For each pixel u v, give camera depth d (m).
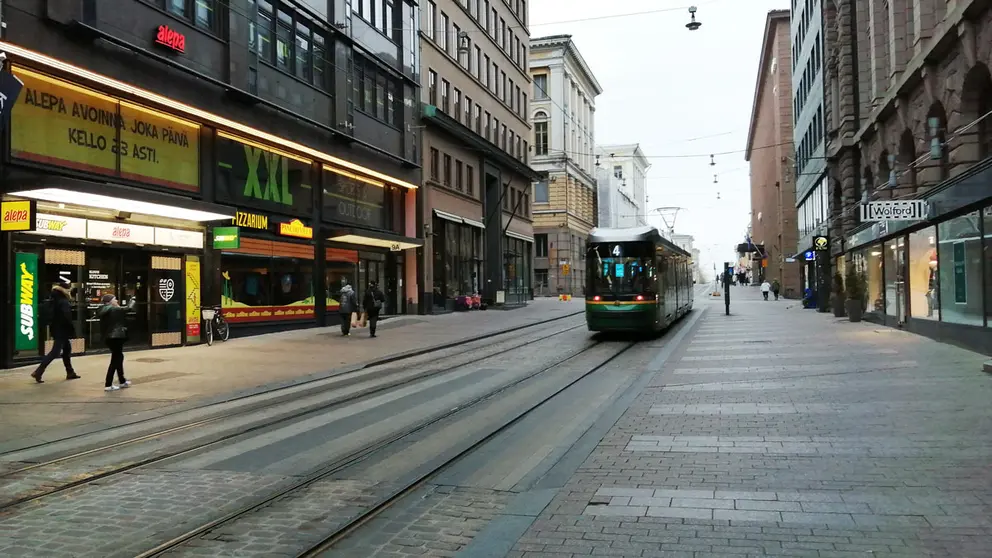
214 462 7.66
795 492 5.89
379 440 8.59
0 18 14.30
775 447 7.48
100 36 16.25
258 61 22.16
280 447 8.33
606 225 90.06
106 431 9.39
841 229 33.94
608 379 13.59
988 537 4.72
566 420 9.68
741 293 72.88
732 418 9.12
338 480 6.89
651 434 8.37
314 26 25.50
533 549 4.81
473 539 5.11
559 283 68.12
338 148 26.91
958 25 15.96
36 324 15.39
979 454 6.83
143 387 12.88
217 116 20.31
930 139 19.39
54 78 15.86
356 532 5.41
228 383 13.45
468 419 9.83
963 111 16.45
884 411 9.10
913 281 19.83
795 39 52.25
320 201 26.59
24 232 15.13
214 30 20.64
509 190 47.97
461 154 39.66
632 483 6.34
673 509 5.56
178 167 19.59
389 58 31.17
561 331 25.52
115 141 17.55
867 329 21.98
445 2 38.28
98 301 17.17
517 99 51.22
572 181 71.50
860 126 29.08
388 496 6.26
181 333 19.59
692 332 23.72
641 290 20.72
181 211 17.72
